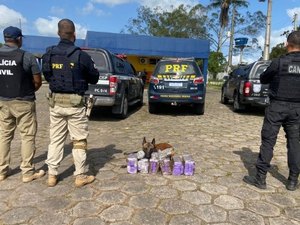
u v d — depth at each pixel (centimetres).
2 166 381
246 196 355
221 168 446
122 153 503
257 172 382
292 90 357
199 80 882
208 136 651
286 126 376
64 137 373
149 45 2406
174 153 472
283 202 344
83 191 356
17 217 300
